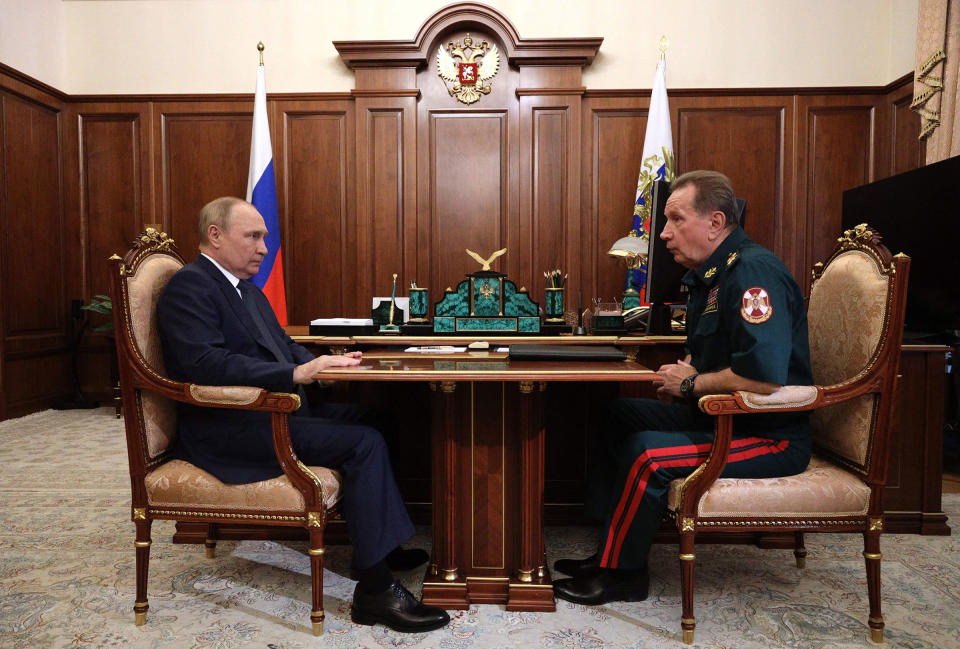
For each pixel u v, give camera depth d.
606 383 2.68
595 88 5.53
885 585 2.12
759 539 2.46
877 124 5.41
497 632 1.81
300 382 1.76
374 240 5.58
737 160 5.52
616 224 5.56
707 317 1.95
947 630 1.81
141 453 1.83
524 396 1.94
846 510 1.77
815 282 2.19
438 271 5.62
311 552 1.79
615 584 1.99
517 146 5.52
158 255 2.03
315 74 5.61
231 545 2.48
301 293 5.70
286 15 5.59
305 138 5.62
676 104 5.50
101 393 5.91
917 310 3.87
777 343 1.69
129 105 5.70
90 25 5.70
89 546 2.46
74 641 1.75
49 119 5.59
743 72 5.48
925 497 2.62
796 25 5.44
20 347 5.23
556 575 2.18
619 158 5.53
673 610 1.94
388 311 2.99
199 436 1.91
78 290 5.82
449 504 1.96
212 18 5.63
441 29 5.38
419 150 5.55
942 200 3.64
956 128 4.11
